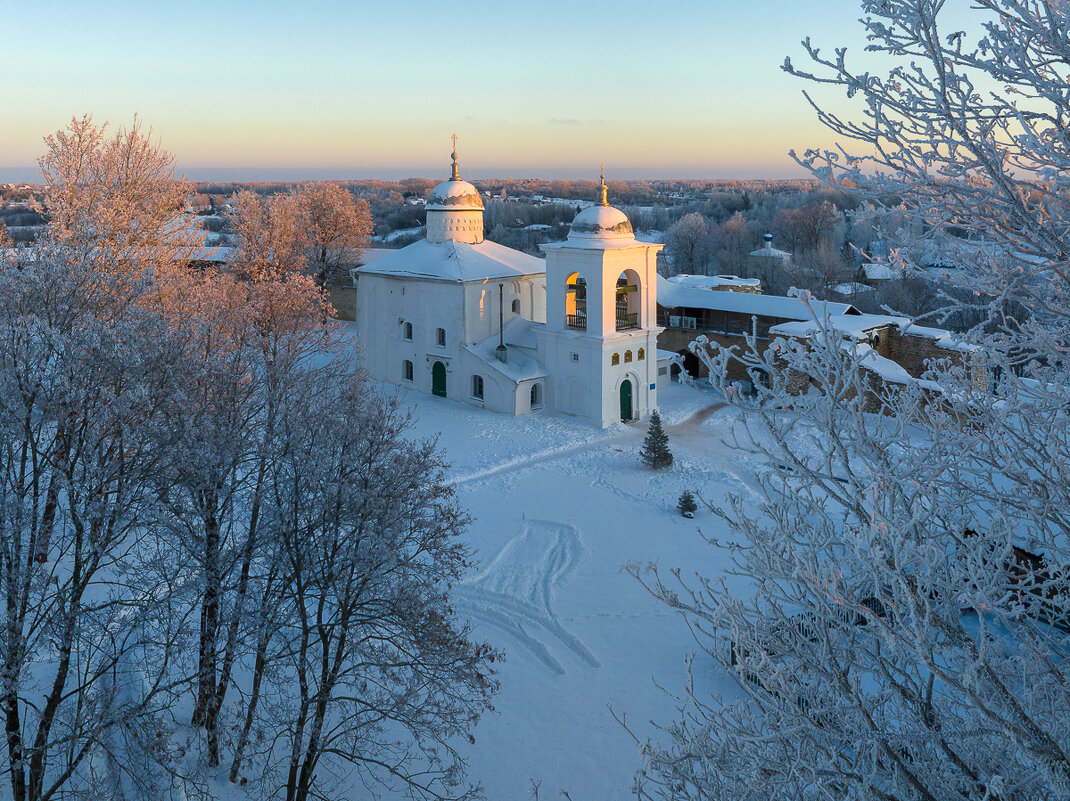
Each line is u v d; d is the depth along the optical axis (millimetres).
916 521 6719
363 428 20594
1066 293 7113
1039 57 6152
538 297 59406
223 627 21156
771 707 8180
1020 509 8492
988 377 8164
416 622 20109
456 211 60125
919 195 6859
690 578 32719
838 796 8141
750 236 122562
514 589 32250
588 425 51344
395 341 59375
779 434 7379
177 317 25688
